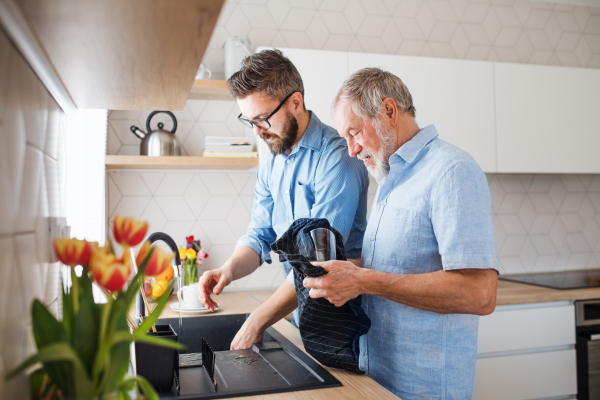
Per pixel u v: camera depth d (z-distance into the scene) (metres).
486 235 1.07
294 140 1.50
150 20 0.51
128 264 0.51
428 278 1.06
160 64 0.67
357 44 2.60
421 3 2.70
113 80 0.75
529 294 2.09
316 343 1.03
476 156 2.36
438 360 1.14
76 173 1.65
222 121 2.42
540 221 2.79
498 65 2.40
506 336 2.05
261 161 2.17
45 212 0.70
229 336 1.57
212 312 1.67
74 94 0.84
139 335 0.48
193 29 0.54
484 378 2.01
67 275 0.89
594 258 2.87
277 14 2.50
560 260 2.81
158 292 1.93
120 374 0.50
